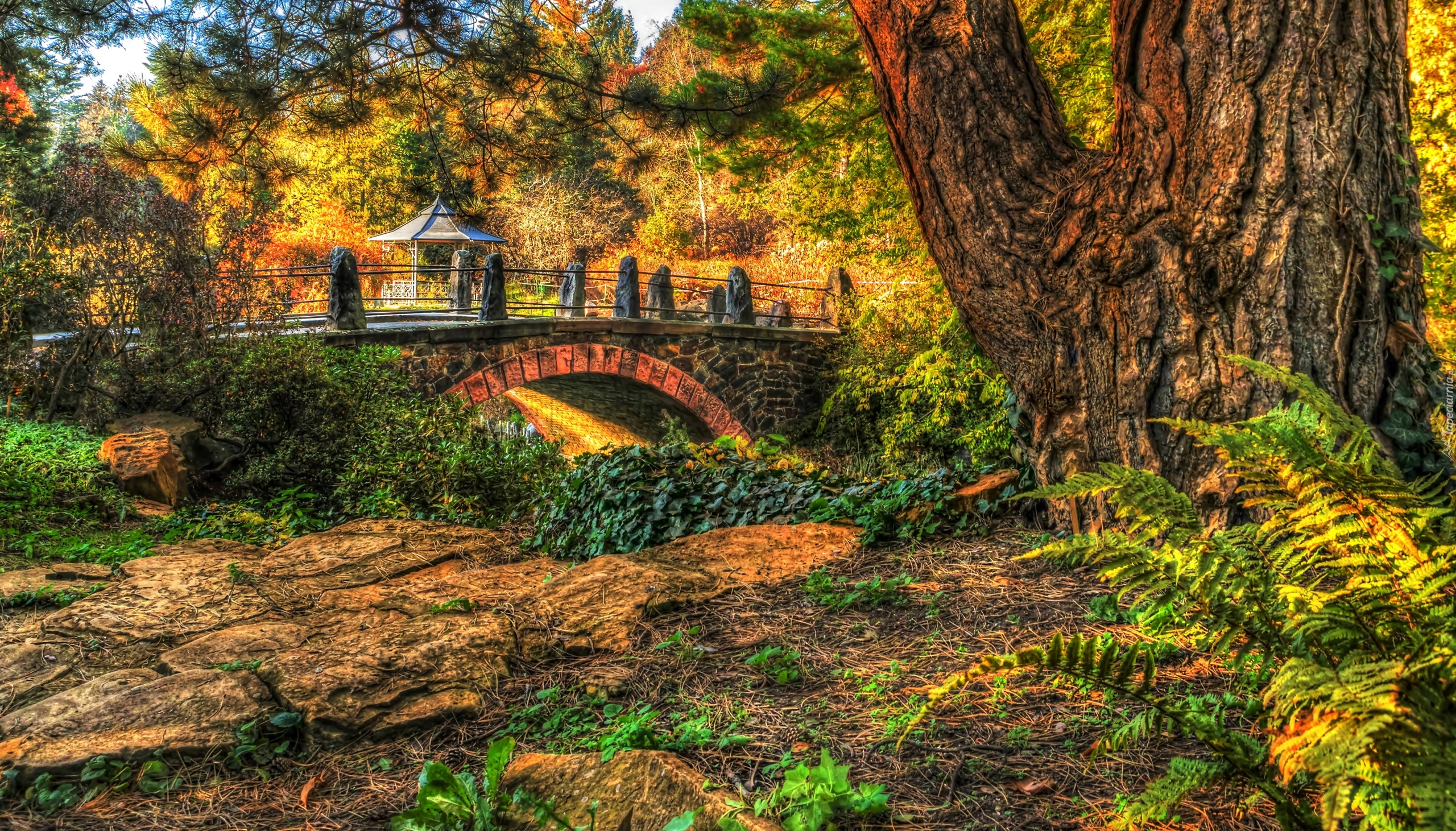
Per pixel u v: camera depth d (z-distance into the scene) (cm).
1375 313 392
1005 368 475
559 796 247
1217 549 187
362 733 310
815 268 2912
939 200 475
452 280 1788
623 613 390
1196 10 397
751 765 261
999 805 229
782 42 988
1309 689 146
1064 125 473
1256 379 390
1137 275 415
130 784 283
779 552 473
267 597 443
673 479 644
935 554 453
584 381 1889
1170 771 192
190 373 1090
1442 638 151
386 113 1018
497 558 584
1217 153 394
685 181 4028
